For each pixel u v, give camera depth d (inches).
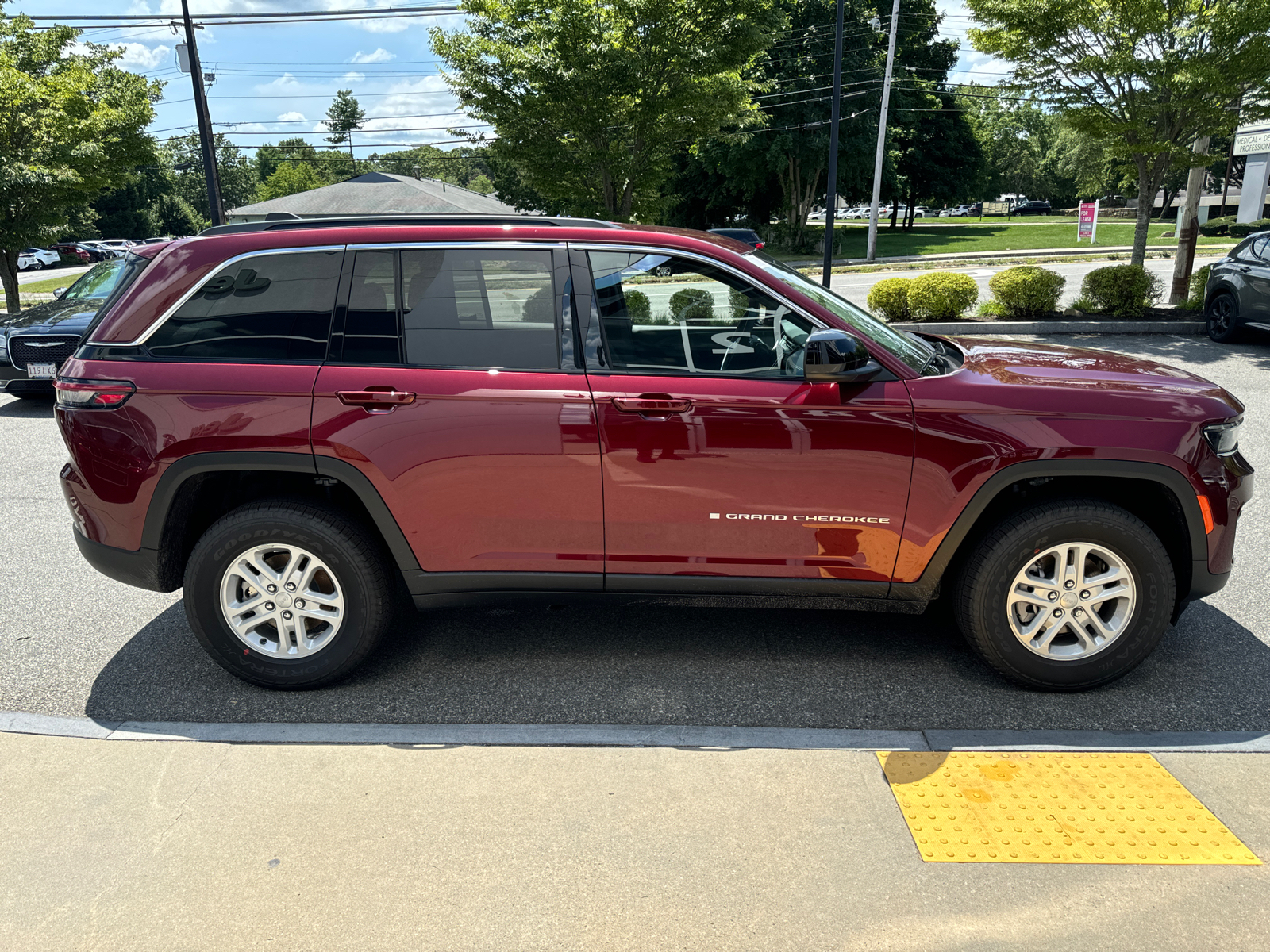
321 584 143.3
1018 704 136.2
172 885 98.2
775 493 132.9
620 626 167.0
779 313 134.8
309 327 135.9
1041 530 130.6
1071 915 92.1
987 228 2265.0
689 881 97.8
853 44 1609.3
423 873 99.7
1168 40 486.3
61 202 750.5
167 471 135.0
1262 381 366.9
